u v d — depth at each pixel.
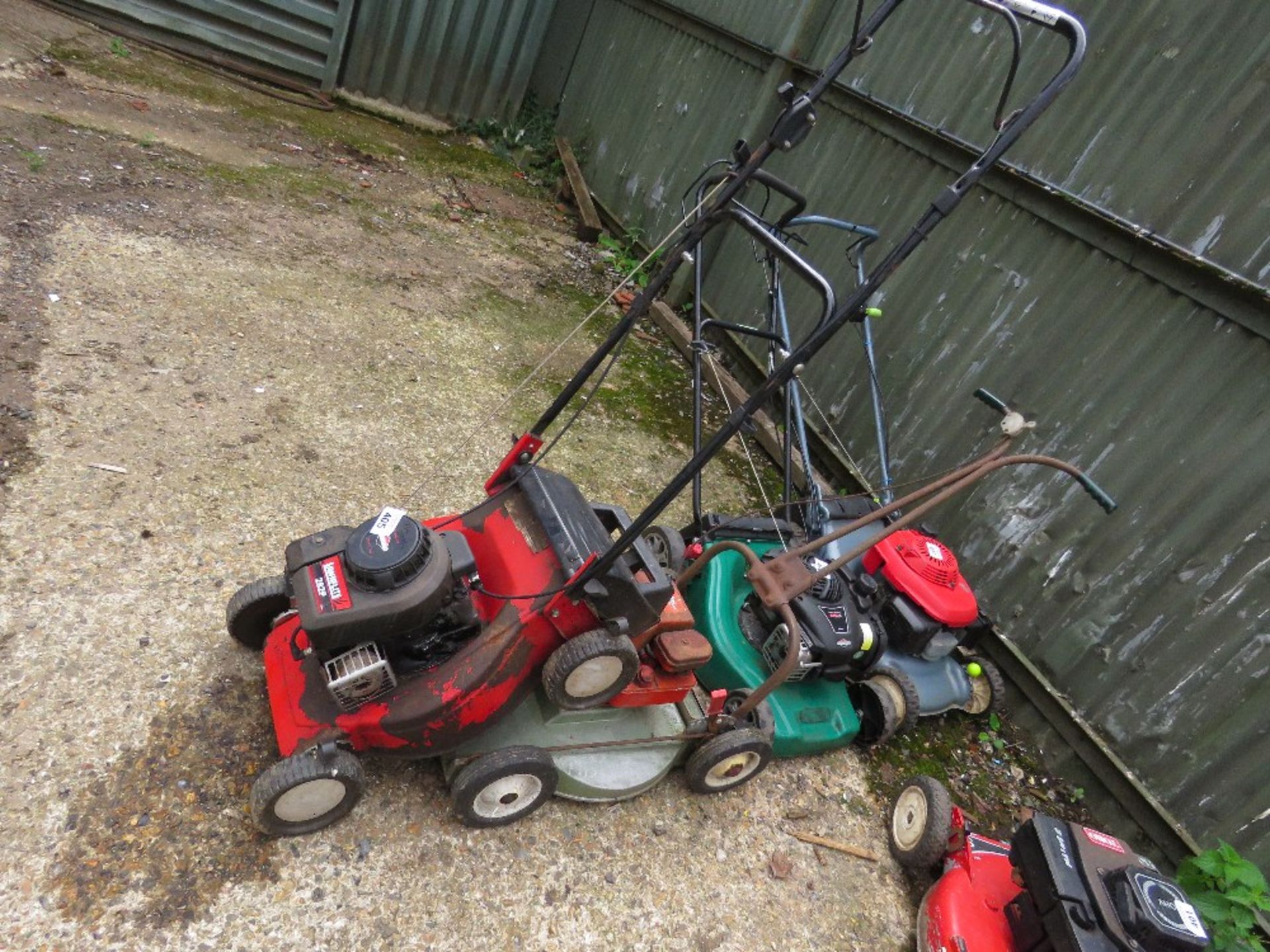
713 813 2.95
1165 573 3.26
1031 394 3.82
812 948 2.66
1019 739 3.74
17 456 3.05
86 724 2.37
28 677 2.43
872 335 4.72
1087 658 3.52
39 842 2.10
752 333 3.53
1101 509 3.49
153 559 2.90
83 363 3.57
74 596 2.69
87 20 6.74
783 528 3.55
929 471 4.31
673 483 2.19
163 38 7.04
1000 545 3.90
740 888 2.74
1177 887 2.32
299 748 2.20
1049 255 3.79
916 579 3.30
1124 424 3.44
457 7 7.79
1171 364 3.30
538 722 2.62
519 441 2.70
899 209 4.58
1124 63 3.50
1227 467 3.09
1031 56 3.88
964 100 4.23
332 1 7.31
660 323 6.30
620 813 2.80
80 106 5.57
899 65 4.65
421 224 6.26
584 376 2.59
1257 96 3.04
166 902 2.10
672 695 2.73
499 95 8.52
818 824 3.07
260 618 2.63
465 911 2.35
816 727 3.18
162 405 3.55
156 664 2.59
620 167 7.37
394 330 4.80
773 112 5.49
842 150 5.03
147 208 4.82
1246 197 3.07
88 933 1.99
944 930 2.58
